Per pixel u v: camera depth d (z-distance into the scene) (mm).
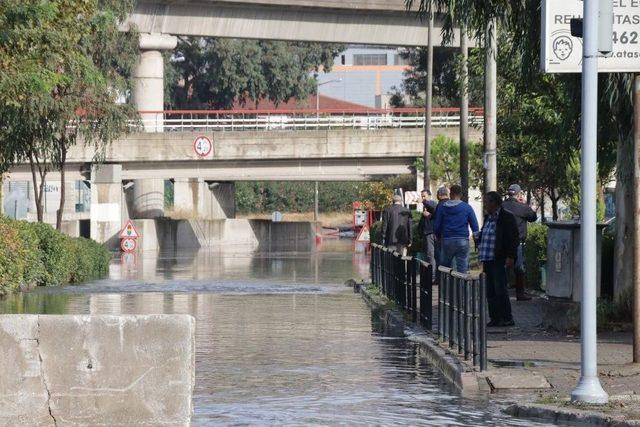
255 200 190625
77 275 60312
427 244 49938
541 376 21875
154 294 49281
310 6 112125
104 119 70125
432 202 49938
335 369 24844
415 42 116125
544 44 20938
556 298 29375
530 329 30016
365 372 24375
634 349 22266
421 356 27094
